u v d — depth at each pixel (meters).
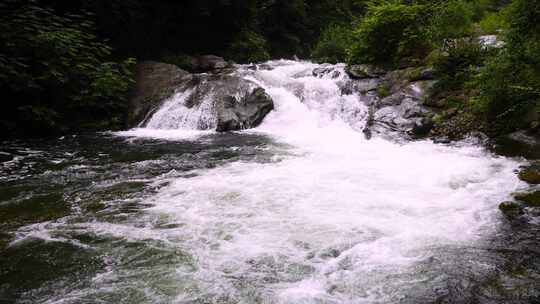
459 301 3.79
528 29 7.61
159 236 5.14
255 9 20.61
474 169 7.32
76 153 9.20
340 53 19.94
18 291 4.11
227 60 19.48
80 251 4.82
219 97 11.98
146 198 6.38
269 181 6.97
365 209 5.83
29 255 4.75
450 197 6.20
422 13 12.14
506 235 5.00
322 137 10.43
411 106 10.21
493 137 8.57
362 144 9.55
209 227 5.35
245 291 4.04
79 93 11.98
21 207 6.12
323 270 4.36
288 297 3.93
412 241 4.91
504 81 8.06
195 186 6.81
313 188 6.62
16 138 10.63
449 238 4.97
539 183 6.36
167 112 12.16
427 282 4.10
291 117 11.97
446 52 10.86
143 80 13.69
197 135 10.90
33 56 11.20
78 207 6.09
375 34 12.65
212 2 17.31
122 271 4.41
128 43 14.84
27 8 11.35
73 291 4.09
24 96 11.05
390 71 12.16
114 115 12.38
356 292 3.99
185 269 4.42
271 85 13.51
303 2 26.23
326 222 5.42
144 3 14.83
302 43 26.47
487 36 11.15
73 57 12.00
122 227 5.41
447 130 9.28
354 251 4.71
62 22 12.75
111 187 6.90
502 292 3.89
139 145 9.86
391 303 3.80
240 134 10.91
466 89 9.82
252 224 5.41
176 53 17.36
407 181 6.91
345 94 12.10
